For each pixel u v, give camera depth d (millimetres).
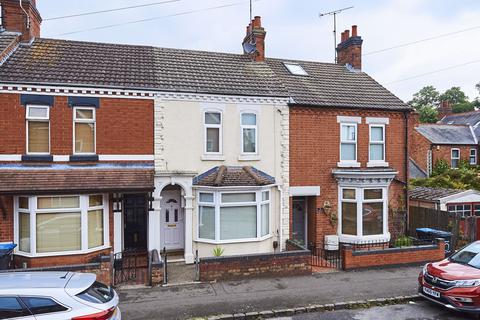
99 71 13117
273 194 14125
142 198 13516
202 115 13320
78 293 5805
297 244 12719
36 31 15109
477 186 20922
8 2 13758
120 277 11047
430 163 25578
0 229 11320
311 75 17203
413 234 16453
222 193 12758
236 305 9039
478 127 29234
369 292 10000
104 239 12195
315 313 8859
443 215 15406
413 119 26469
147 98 12781
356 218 14570
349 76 18000
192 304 9078
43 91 11781
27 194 10758
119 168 12398
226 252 12750
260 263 11117
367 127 15516
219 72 14953
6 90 11438
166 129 12953
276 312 8680
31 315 5473
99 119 12344
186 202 12797
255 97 13805
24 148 11617
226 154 13586
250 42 17234
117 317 6145
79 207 11602
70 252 11469
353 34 18938
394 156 15930
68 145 12031
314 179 14672
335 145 15000
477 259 9258
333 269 12203
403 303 9547
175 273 11594
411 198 18375
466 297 8219
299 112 14531
